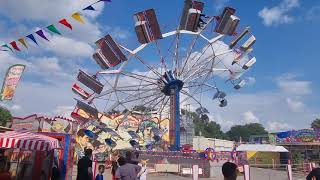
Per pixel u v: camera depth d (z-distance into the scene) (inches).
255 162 1673.2
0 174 313.9
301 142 1801.2
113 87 1257.4
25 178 517.0
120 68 1227.2
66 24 491.5
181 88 1315.2
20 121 909.8
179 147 1234.0
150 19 1040.2
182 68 1317.7
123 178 355.6
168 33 1238.9
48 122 943.7
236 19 1143.0
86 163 402.6
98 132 1299.2
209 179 1038.4
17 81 586.6
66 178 560.7
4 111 2319.1
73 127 1034.7
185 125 1615.4
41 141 390.9
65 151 570.3
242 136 5689.0
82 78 1138.7
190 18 1075.3
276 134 1961.1
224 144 2263.8
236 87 1389.0
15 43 505.4
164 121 1798.7
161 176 1043.9
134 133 1571.1
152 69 1295.5
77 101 1080.8
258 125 5787.4
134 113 1517.0
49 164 524.4
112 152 1396.4
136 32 1051.9
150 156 1106.1
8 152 518.6
